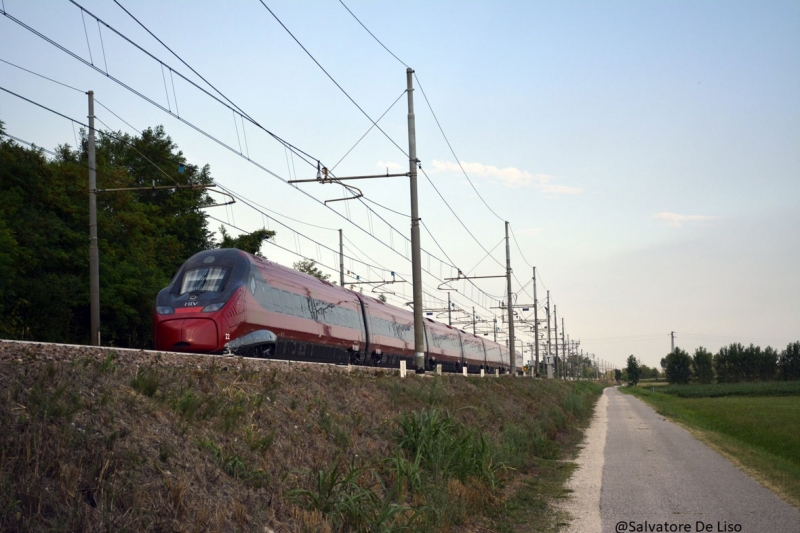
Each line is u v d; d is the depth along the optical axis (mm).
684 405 60125
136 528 6945
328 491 9891
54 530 6305
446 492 12289
